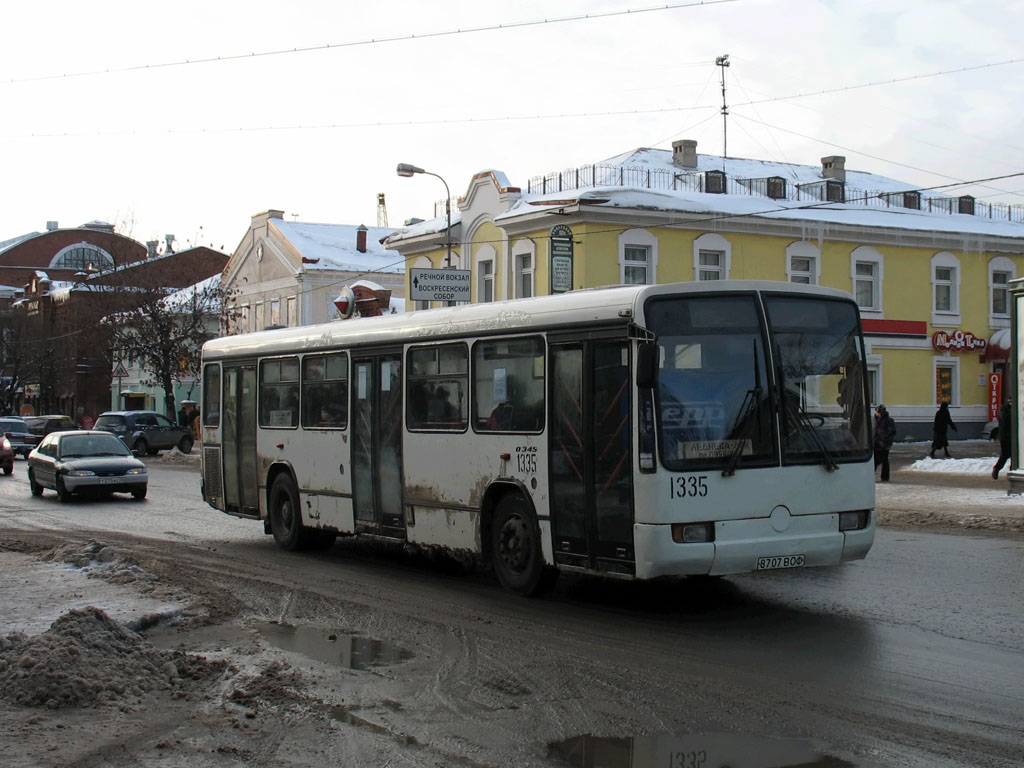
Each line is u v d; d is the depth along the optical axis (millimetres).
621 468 9883
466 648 9117
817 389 10344
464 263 40344
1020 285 19656
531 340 11094
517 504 11336
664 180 39156
